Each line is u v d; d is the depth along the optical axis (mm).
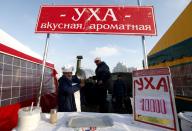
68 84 3035
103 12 2107
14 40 3221
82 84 3807
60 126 1472
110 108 6383
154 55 5531
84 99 6535
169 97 1383
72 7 2137
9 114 2533
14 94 2869
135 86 1700
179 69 3822
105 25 2055
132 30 2023
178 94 3945
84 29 2049
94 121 1576
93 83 6453
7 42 2740
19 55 3092
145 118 1511
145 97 1572
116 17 2082
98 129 1396
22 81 3260
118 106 6266
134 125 1519
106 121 1587
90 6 2131
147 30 2020
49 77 5461
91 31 2041
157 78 1512
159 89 1477
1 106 2410
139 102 1613
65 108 3045
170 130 1313
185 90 3600
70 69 3104
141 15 2082
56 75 6172
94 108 6359
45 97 4816
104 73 4477
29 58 3609
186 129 1355
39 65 4391
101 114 1929
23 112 1393
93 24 2064
